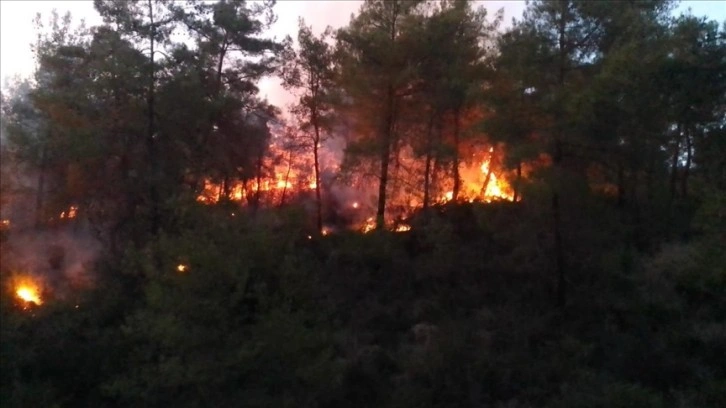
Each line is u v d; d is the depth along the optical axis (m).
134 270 18.25
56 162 26.75
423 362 18.84
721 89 16.83
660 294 20.98
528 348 19.58
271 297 16.23
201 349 15.78
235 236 16.56
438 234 25.75
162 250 16.66
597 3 20.86
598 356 19.02
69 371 19.14
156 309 16.39
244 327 16.06
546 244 23.08
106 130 25.61
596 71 20.84
